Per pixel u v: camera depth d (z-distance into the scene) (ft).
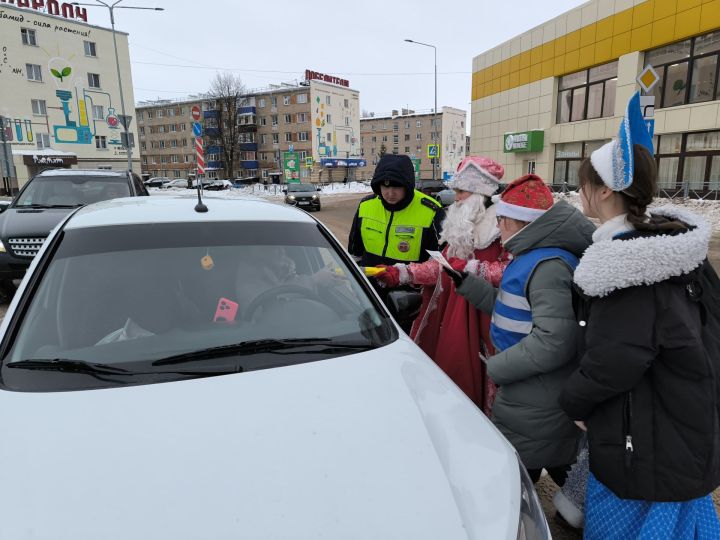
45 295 5.83
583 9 63.77
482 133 86.63
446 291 8.47
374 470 3.95
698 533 5.04
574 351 5.75
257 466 3.87
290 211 8.19
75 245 6.45
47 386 4.78
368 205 10.44
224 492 3.63
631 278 4.34
